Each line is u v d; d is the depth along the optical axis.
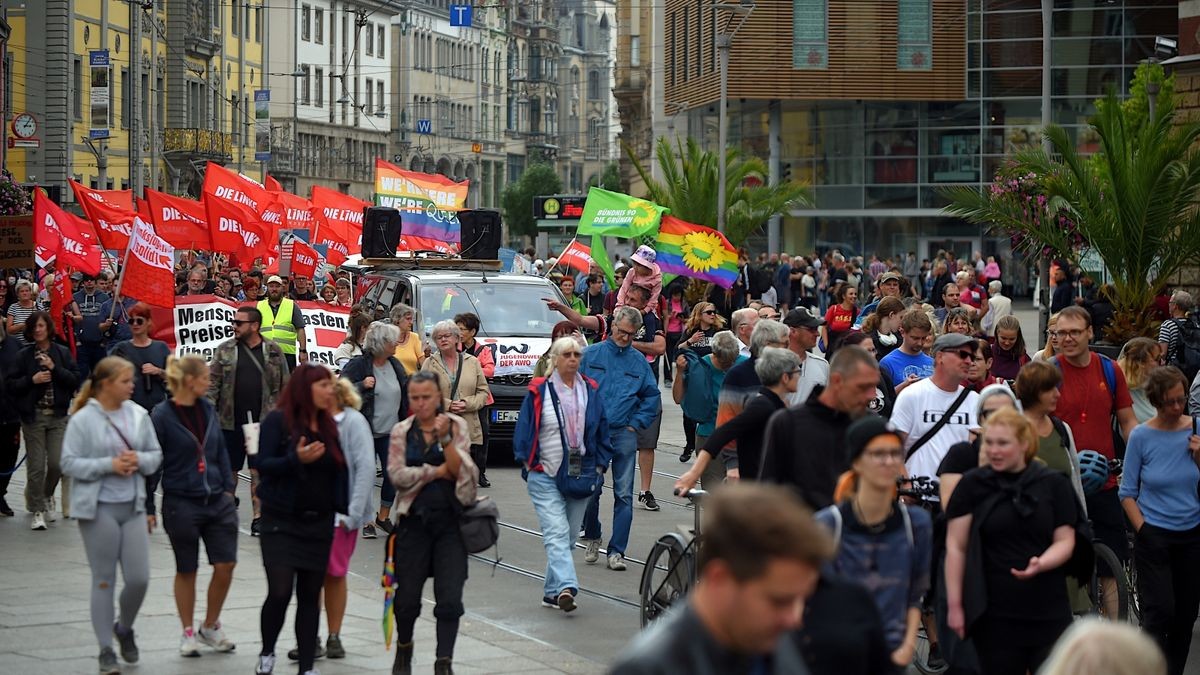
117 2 102.75
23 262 38.78
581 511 19.16
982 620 11.90
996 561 11.85
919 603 10.94
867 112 87.75
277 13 146.00
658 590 15.79
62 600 18.31
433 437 14.87
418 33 184.50
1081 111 84.50
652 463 25.86
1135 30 83.69
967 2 85.69
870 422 10.73
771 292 54.75
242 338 22.77
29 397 23.06
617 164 182.62
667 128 111.94
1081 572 12.25
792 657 6.78
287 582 14.42
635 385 21.06
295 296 42.22
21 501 26.25
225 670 15.20
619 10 141.75
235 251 40.16
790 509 6.29
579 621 17.97
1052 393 14.15
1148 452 15.51
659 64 123.19
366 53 168.12
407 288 32.50
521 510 25.77
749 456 14.81
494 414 30.70
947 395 15.32
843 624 8.90
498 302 32.31
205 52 119.06
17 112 92.62
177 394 15.68
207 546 15.84
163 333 28.97
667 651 6.24
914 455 15.32
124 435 15.19
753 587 6.22
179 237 39.66
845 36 85.88
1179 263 34.53
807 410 12.65
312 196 48.28
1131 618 16.59
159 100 113.25
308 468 14.34
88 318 33.72
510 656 16.05
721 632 6.30
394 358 23.66
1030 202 36.62
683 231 37.72
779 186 67.31
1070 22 84.25
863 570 10.73
